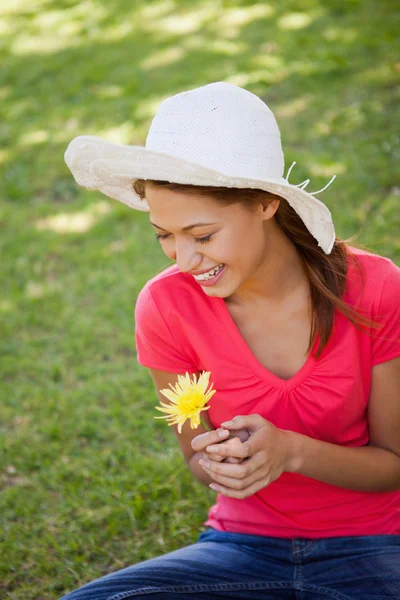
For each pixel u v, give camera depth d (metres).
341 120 4.85
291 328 1.68
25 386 3.25
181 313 1.71
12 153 5.35
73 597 1.57
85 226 4.43
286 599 1.70
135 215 4.45
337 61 5.56
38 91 6.30
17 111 6.00
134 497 2.61
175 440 2.86
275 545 1.74
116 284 3.87
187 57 6.33
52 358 3.43
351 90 5.22
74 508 2.60
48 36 7.47
